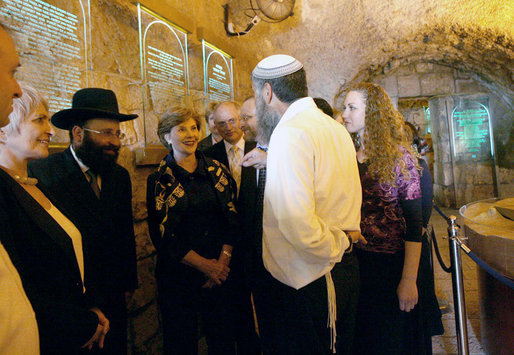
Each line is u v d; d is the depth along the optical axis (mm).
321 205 1137
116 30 2170
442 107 7945
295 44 5160
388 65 7191
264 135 1330
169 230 1776
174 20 2668
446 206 8125
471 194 7965
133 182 2232
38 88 1636
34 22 1618
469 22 5344
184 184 1867
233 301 1968
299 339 1147
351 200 1229
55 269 1046
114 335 1573
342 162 1212
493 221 2139
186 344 1840
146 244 2309
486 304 2184
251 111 2168
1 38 771
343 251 1137
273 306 1204
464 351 1902
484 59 6363
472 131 7875
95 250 1507
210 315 1927
